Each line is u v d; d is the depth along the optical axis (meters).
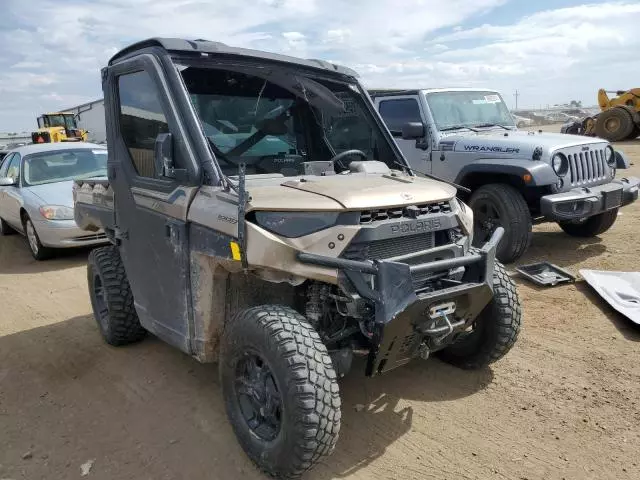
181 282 3.52
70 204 8.15
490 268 3.32
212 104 3.96
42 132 23.67
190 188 3.40
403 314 2.82
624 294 5.38
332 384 2.79
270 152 4.22
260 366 3.08
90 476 3.22
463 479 3.04
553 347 4.55
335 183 3.41
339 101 4.56
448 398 3.86
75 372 4.56
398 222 3.12
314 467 3.11
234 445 3.43
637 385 3.91
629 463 3.12
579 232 7.82
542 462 3.16
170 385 4.22
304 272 2.88
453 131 7.67
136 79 3.84
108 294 4.67
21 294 6.86
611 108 22.30
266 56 3.98
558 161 6.41
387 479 3.06
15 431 3.73
